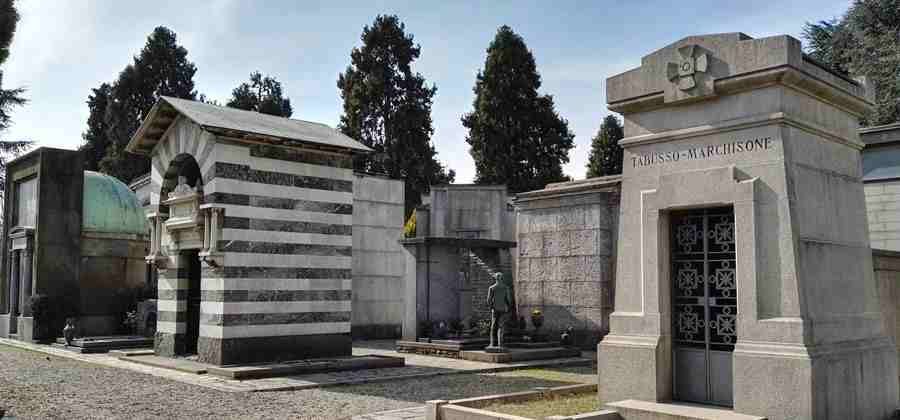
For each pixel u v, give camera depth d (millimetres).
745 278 10164
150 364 20141
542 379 18016
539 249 25766
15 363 21000
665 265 11289
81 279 29484
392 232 31594
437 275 25703
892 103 34188
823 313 10055
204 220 19734
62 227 29172
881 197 18031
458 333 24281
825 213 10547
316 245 20859
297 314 20203
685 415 9711
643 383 11031
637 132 11758
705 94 10688
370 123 53719
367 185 30938
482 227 32781
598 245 23922
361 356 20984
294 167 20672
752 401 9844
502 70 51250
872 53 36719
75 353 24094
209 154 19562
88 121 62156
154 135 22328
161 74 57469
